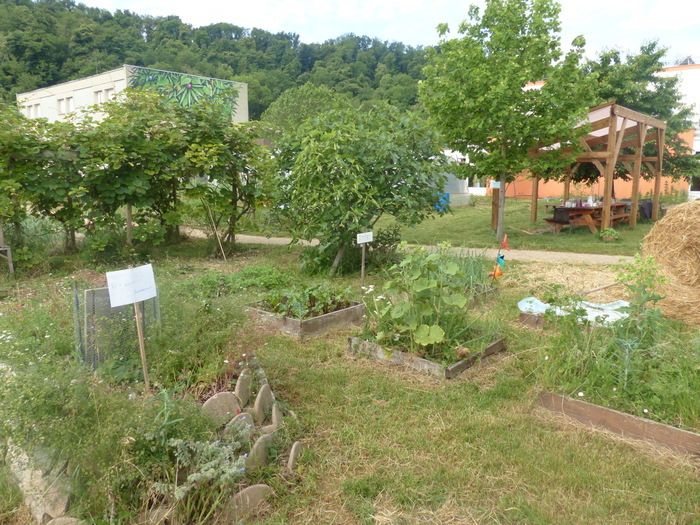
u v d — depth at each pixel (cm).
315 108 3039
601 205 1543
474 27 1271
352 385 435
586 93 1248
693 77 3169
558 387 407
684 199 2269
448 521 276
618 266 859
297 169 801
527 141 1281
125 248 968
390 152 805
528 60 1224
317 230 820
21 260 865
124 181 937
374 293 698
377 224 1644
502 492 300
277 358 473
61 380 264
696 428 347
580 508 286
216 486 261
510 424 375
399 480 307
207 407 310
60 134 884
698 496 294
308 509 283
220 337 371
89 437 248
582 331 451
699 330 548
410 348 480
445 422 377
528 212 2042
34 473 276
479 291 699
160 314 376
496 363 482
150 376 341
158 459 260
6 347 368
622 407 375
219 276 746
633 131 1591
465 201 2438
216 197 1005
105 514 247
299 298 598
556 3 1227
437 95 1268
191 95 4006
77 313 351
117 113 1001
